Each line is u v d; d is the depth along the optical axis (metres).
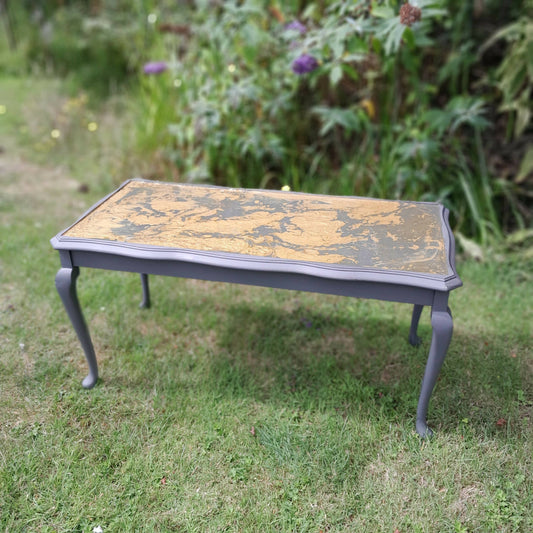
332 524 1.74
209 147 3.92
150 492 1.84
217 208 2.23
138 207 2.24
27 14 7.17
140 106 4.88
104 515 1.76
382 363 2.50
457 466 1.94
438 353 1.86
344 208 2.25
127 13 6.00
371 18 2.93
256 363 2.52
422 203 2.30
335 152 4.20
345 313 2.89
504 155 3.79
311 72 3.51
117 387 2.32
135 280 3.16
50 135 5.21
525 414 2.19
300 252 1.86
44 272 3.15
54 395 2.26
